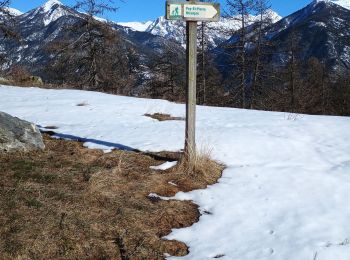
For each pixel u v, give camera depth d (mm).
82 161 7555
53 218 5395
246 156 8414
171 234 5520
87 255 4914
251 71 30016
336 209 6262
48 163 7234
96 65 30766
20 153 7555
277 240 5406
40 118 11242
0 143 7438
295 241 5363
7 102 14195
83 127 10125
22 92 16922
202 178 7227
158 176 7133
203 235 5523
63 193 6047
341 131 10594
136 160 7828
